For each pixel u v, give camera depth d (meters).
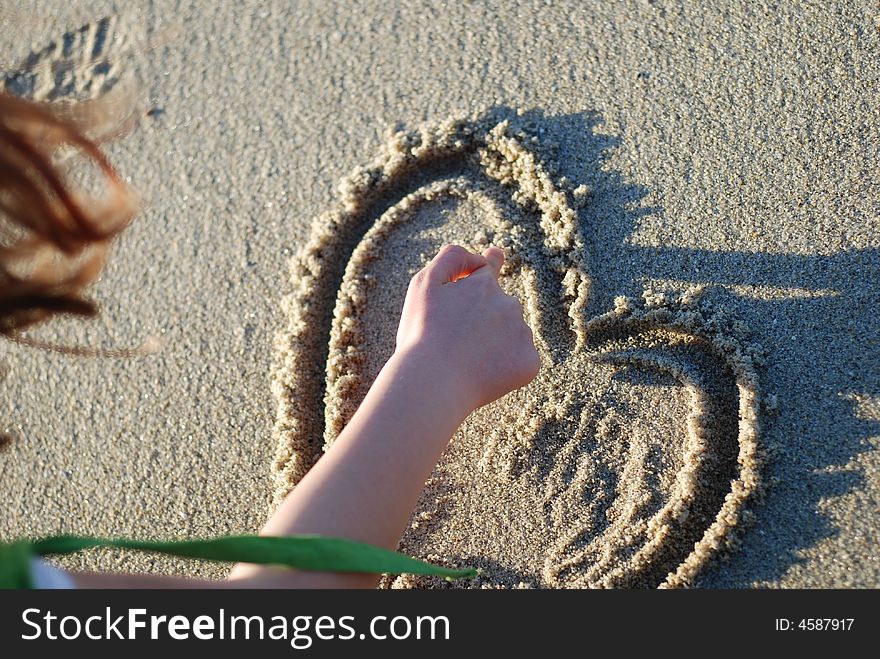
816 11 1.76
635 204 1.72
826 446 1.47
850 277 1.56
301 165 1.95
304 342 1.79
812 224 1.61
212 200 1.98
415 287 1.44
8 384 1.93
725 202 1.67
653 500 1.52
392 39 2.01
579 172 1.77
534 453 1.60
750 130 1.71
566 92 1.84
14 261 0.92
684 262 1.65
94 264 0.99
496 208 1.78
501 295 1.43
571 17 1.91
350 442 1.14
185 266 1.93
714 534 1.45
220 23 2.16
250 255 1.90
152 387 1.85
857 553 1.40
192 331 1.88
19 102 0.81
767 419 1.51
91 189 2.05
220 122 2.04
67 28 2.28
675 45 1.82
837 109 1.68
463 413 1.28
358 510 1.06
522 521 1.57
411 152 1.86
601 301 1.66
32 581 0.78
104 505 1.78
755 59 1.76
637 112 1.79
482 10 1.97
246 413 1.78
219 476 1.75
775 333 1.56
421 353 1.31
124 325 1.92
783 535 1.44
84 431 1.86
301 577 0.96
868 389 1.49
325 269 1.84
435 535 1.60
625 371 1.61
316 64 2.04
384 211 1.88
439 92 1.92
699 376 1.57
